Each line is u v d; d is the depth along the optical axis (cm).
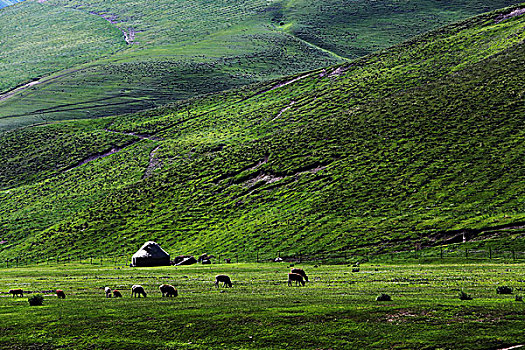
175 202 10438
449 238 5775
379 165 8731
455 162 7938
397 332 2136
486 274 3994
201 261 6869
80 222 10362
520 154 7475
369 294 3059
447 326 2156
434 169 7912
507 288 2964
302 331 2202
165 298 3128
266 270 5512
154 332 2275
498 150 7850
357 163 9138
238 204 9456
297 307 2519
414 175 7931
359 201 7656
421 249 5697
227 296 3089
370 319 2291
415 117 10388
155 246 7175
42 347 2156
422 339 2056
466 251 5316
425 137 9262
